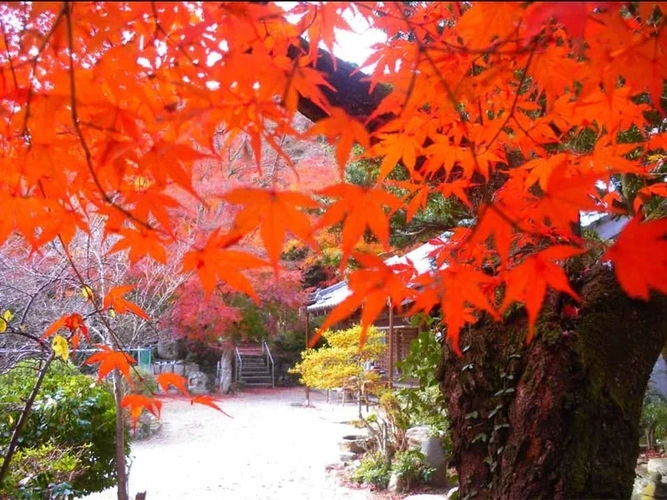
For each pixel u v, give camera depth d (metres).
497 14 0.69
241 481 6.00
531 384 1.23
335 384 6.77
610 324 1.22
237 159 3.08
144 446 7.80
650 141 1.08
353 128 0.61
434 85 0.86
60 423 3.40
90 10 0.77
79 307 3.08
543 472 1.16
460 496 1.33
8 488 2.41
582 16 0.48
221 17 0.72
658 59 0.80
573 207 0.69
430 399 3.86
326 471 6.32
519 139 1.09
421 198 1.11
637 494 4.15
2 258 3.00
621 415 1.18
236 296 9.46
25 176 0.91
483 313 1.38
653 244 0.63
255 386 14.06
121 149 0.71
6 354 2.81
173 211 2.70
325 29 0.86
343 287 11.18
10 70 0.85
